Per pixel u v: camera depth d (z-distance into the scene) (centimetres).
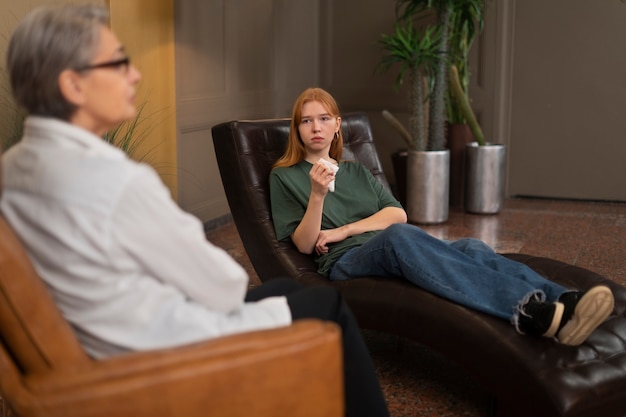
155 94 432
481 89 604
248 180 297
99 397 128
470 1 523
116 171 138
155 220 140
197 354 135
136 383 130
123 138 369
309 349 141
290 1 586
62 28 141
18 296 133
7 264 132
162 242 142
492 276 235
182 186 468
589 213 551
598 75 577
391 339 310
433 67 518
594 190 592
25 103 145
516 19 589
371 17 623
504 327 225
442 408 249
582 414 209
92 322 144
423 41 504
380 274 259
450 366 283
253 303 165
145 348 145
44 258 141
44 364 136
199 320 149
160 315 146
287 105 591
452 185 570
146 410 130
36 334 135
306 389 142
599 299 210
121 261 140
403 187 555
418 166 513
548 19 582
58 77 141
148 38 421
